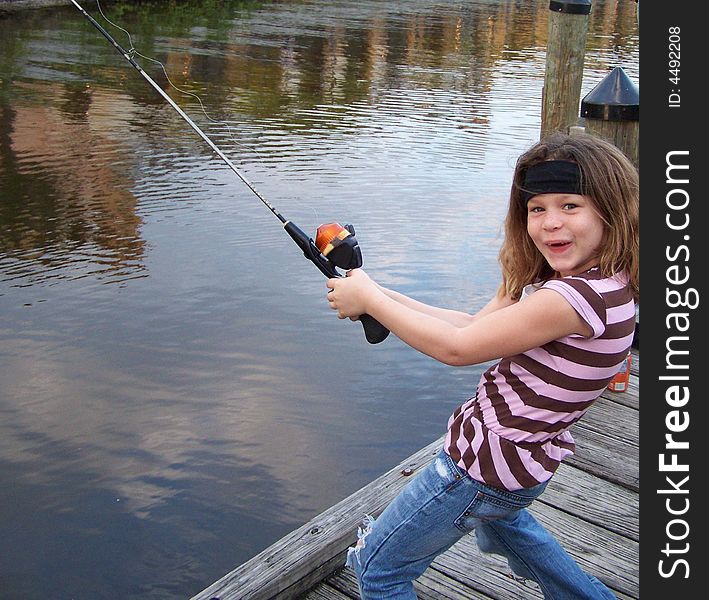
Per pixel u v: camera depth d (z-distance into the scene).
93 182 8.20
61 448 4.18
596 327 1.77
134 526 3.68
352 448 4.29
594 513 2.99
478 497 1.87
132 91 12.03
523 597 2.55
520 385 1.84
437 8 24.67
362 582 2.03
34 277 6.10
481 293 5.95
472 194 8.09
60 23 17.30
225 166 8.82
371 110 11.64
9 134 9.68
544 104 5.61
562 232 1.82
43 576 3.38
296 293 6.01
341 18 20.88
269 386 4.83
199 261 6.46
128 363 5.00
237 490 3.93
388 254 6.58
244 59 14.86
